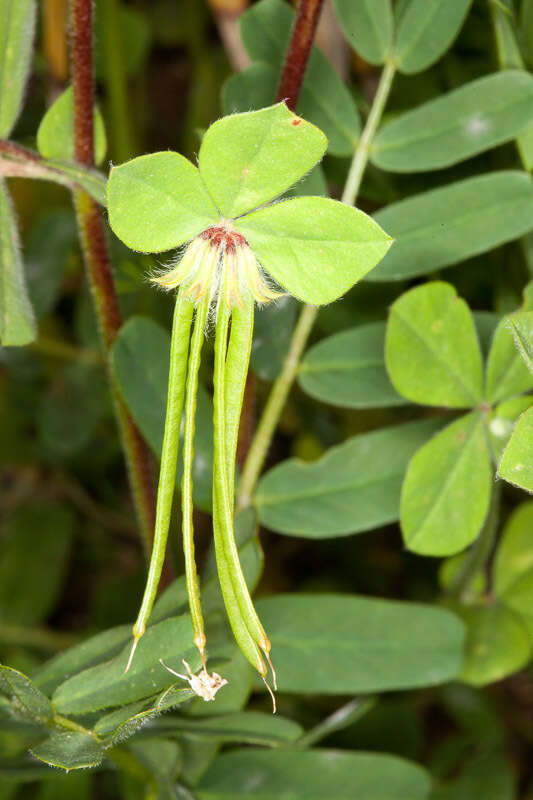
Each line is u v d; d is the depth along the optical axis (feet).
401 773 0.83
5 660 1.16
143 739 0.77
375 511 0.84
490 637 0.91
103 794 1.11
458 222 0.82
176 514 0.87
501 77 0.82
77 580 1.34
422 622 0.83
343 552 1.24
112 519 1.36
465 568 0.91
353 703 0.87
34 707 0.72
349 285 0.66
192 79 1.53
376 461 0.84
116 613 1.19
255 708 1.05
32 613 1.19
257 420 1.21
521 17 0.86
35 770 0.81
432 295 0.78
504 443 0.79
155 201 0.66
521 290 0.96
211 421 0.82
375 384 0.85
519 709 1.16
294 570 1.26
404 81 1.07
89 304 1.24
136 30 1.37
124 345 0.82
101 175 0.79
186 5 1.42
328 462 0.85
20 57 0.78
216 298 0.69
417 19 0.83
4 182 0.78
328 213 0.65
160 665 0.72
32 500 1.36
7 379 1.33
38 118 1.22
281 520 0.84
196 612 0.66
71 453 1.28
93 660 0.75
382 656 0.83
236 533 0.79
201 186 0.66
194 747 0.82
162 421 0.81
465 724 1.05
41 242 1.19
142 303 1.12
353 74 1.20
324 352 0.85
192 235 0.67
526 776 1.14
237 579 0.66
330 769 0.83
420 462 0.78
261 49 0.85
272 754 0.83
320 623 0.83
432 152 0.83
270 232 0.66
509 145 0.97
